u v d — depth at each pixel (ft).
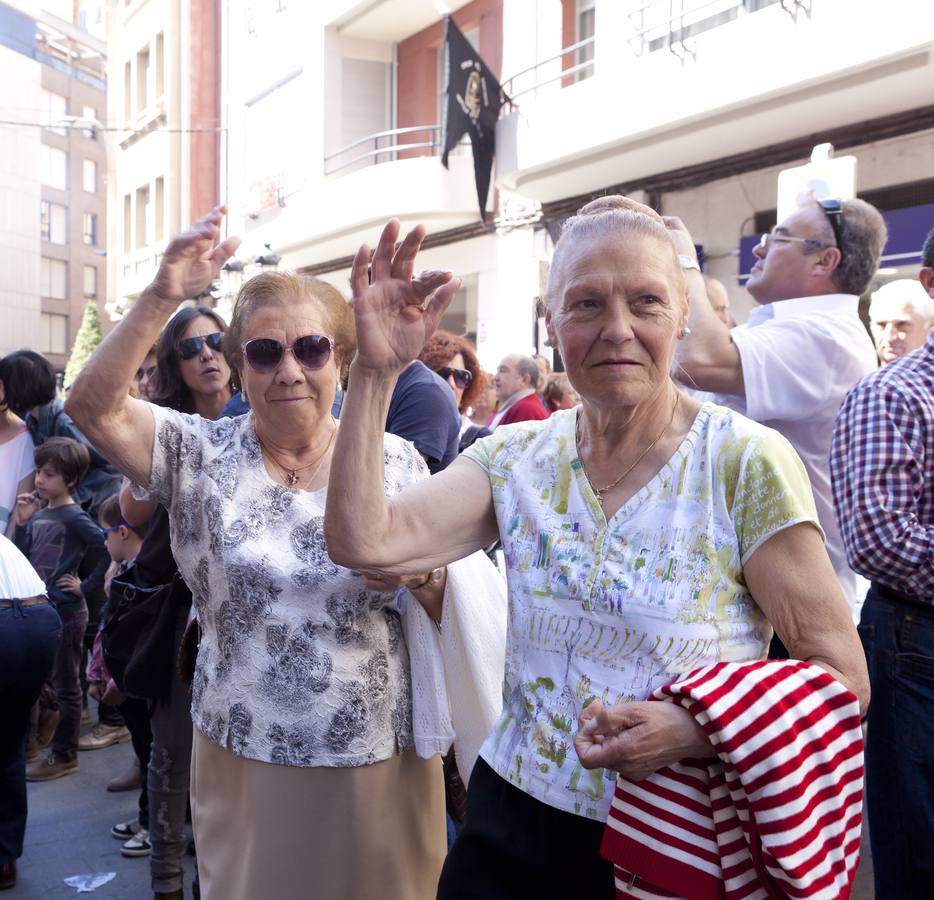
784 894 4.40
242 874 6.91
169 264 6.39
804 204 9.75
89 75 209.67
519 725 5.32
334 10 48.11
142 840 12.64
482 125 35.06
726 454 4.91
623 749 4.50
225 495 7.12
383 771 7.08
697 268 8.79
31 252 184.65
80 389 6.62
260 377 7.04
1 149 175.83
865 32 22.59
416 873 7.35
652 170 32.27
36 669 11.38
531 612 5.23
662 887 4.55
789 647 4.81
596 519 5.10
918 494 7.13
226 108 62.23
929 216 24.48
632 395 4.94
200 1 64.80
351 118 49.98
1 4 182.39
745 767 4.33
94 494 18.30
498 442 5.74
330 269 53.98
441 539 5.55
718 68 26.21
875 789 7.45
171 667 10.24
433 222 41.52
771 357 8.75
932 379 7.27
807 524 4.75
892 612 7.32
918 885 7.22
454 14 44.50
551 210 36.99
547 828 5.06
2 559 11.44
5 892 11.57
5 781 11.50
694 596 4.80
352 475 5.23
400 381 10.61
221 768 7.16
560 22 35.96
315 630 6.91
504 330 39.58
